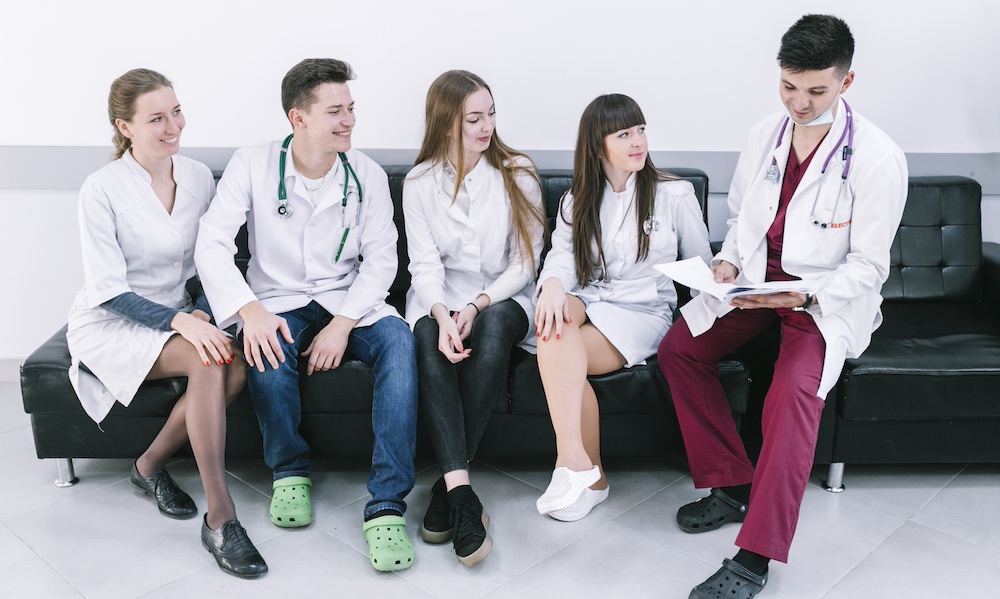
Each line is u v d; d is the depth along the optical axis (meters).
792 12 2.58
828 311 1.85
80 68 2.62
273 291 2.24
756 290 1.81
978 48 2.61
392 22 2.59
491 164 2.28
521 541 2.01
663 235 2.23
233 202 2.16
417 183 2.28
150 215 2.12
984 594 1.82
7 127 2.67
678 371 2.07
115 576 1.89
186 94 2.65
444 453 1.99
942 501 2.18
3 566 1.92
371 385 2.12
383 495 1.97
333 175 2.19
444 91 2.16
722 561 1.93
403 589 1.84
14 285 2.80
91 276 2.04
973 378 2.07
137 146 2.06
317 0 2.57
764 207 2.02
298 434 2.12
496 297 2.22
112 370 2.06
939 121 2.69
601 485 2.16
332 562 1.94
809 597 1.81
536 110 2.68
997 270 2.49
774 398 1.84
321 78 2.03
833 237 1.94
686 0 2.57
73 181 2.68
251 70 2.63
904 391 2.08
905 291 2.56
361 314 2.16
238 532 1.92
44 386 2.11
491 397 2.06
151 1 2.56
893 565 1.92
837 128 1.89
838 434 2.15
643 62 2.63
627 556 1.96
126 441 2.18
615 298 2.25
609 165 2.20
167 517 2.12
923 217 2.56
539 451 2.22
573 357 2.04
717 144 2.71
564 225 2.29
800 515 2.11
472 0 2.57
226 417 2.16
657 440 2.21
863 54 2.62
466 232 2.26
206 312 2.25
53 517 2.12
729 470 2.06
